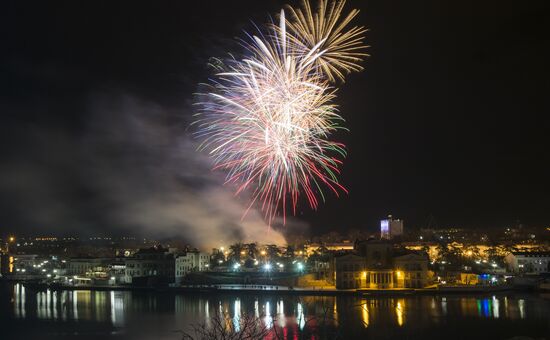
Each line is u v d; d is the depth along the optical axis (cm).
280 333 12681
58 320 17662
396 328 14700
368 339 13400
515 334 14062
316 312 17288
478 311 17550
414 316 16575
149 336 14862
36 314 18975
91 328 16212
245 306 19438
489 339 13575
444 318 16175
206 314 17950
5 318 18150
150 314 18425
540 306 18638
